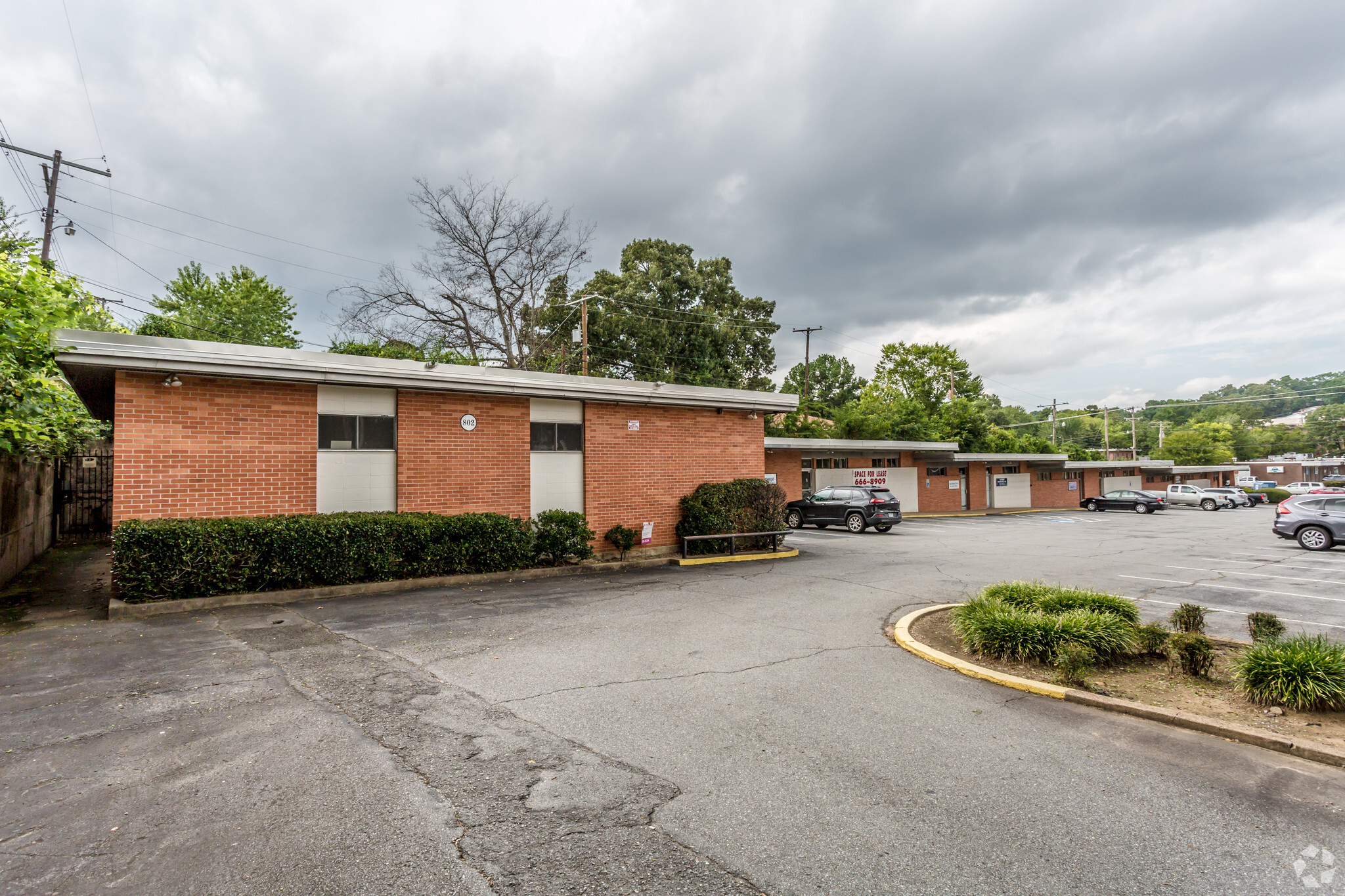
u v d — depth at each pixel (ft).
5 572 35.78
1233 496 152.15
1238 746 16.02
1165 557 53.47
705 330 134.21
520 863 10.85
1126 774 14.44
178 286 115.55
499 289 109.19
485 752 15.07
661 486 50.57
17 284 27.53
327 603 30.91
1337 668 17.97
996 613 23.76
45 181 76.84
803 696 19.07
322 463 36.83
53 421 30.12
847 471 101.86
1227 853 11.41
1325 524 60.13
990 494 131.85
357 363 36.55
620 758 14.85
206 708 17.49
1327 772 14.64
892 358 184.55
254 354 33.58
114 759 14.44
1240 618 30.71
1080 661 20.33
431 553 36.11
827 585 37.58
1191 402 406.82
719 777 13.98
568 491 46.29
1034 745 15.96
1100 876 10.68
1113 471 166.30
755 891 10.19
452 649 23.36
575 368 119.34
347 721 16.69
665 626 27.20
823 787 13.62
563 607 30.73
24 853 10.92
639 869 10.71
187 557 29.27
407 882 10.30
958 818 12.46
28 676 19.94
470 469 41.78
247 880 10.28
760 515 51.80
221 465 33.63
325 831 11.70
